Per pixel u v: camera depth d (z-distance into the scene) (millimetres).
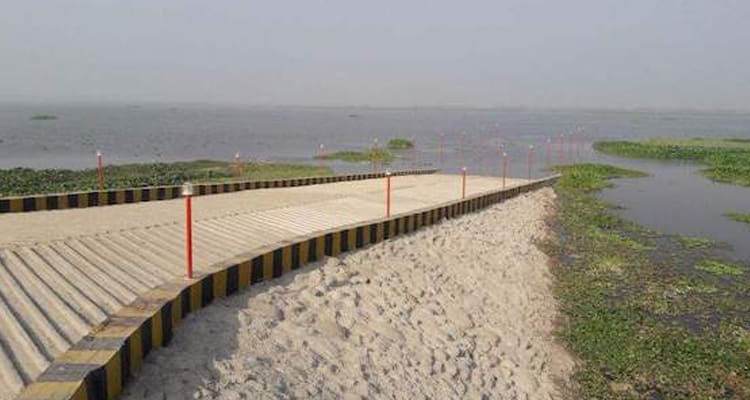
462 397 7477
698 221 19906
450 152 48125
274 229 11422
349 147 52906
